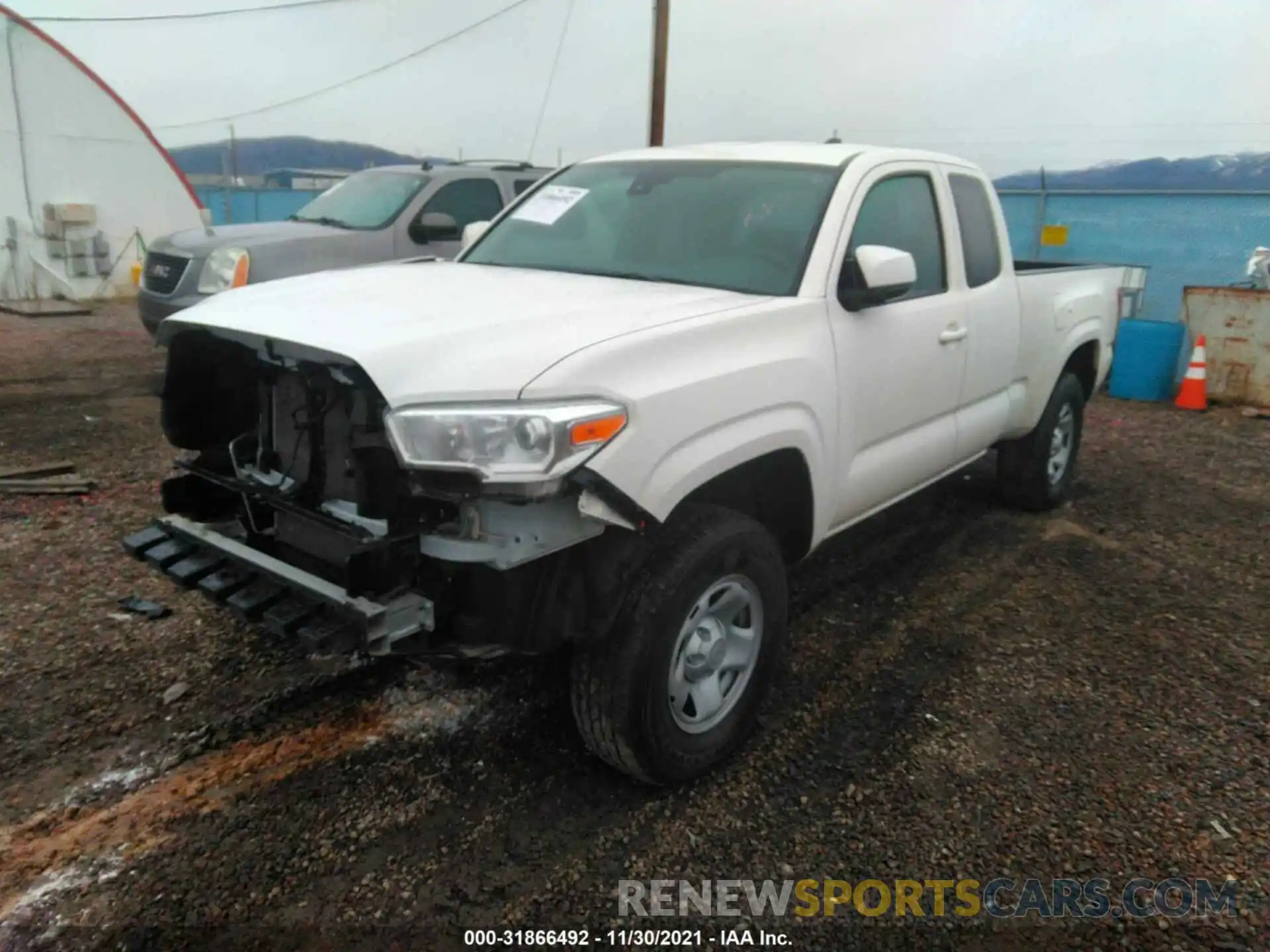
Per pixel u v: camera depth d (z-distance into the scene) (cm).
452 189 901
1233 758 343
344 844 288
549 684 377
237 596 280
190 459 343
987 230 487
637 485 266
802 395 330
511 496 248
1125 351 1025
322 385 283
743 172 409
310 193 2817
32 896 264
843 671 399
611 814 305
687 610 292
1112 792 322
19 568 461
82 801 302
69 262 1664
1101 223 1361
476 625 271
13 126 1599
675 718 304
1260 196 1248
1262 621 459
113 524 523
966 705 375
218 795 307
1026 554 539
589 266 393
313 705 358
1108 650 424
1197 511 629
